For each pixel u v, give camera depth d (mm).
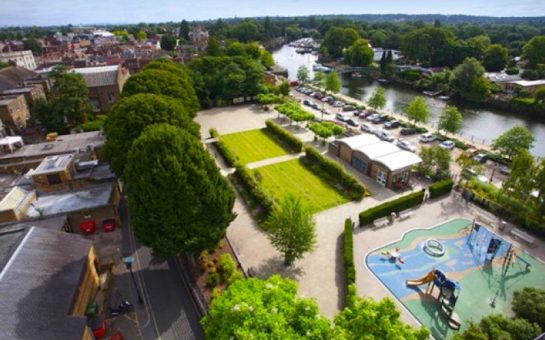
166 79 72750
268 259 41344
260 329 19672
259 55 162125
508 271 39156
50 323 26625
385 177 57375
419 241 44000
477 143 77375
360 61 173625
